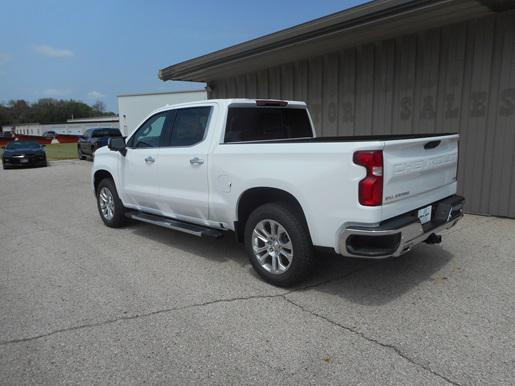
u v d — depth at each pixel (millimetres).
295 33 7574
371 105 8297
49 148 40500
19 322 3539
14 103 133000
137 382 2709
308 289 4105
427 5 5871
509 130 6562
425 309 3623
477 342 3082
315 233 3715
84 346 3141
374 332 3262
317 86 9273
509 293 3898
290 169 3807
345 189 3445
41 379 2754
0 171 18328
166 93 32000
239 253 5336
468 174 7102
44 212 8531
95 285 4336
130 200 6176
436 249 5188
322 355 2967
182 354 3016
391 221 3506
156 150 5422
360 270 4562
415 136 4309
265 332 3299
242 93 11352
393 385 2625
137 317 3592
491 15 6477
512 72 6414
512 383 2619
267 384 2666
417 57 7465
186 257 5215
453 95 7105
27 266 4996
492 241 5469
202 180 4754
